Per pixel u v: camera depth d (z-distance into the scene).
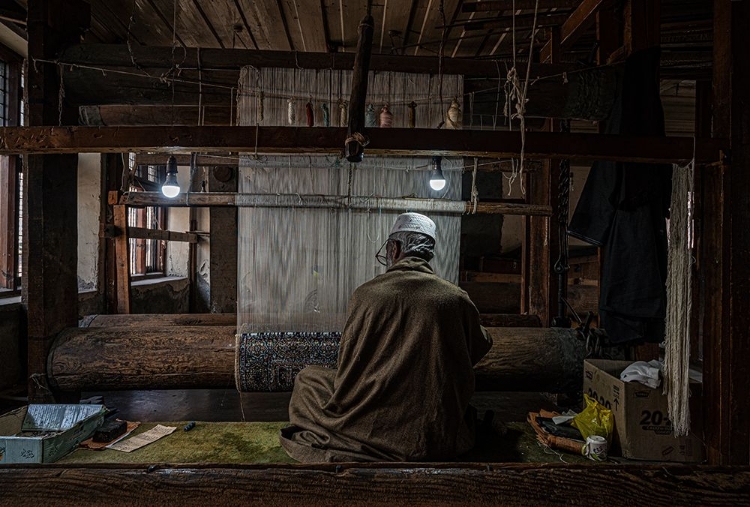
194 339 2.34
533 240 3.42
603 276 2.21
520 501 1.12
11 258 3.54
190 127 1.62
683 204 1.68
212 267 4.98
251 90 2.35
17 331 3.09
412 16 3.09
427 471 1.17
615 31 2.54
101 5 2.98
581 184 6.04
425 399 1.52
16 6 3.04
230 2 2.95
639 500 1.11
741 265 1.70
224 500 1.11
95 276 4.20
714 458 1.75
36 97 2.27
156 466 1.17
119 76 2.34
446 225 2.51
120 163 4.36
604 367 2.15
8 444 1.63
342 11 3.05
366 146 1.60
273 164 2.40
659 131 2.09
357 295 1.66
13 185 3.54
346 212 2.42
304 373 1.95
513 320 3.28
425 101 2.41
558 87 2.39
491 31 3.22
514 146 1.61
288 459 1.73
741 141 1.67
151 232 4.40
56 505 1.09
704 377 1.81
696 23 2.92
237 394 3.43
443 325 1.54
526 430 2.08
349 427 1.59
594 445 1.77
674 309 1.69
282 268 2.39
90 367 2.24
